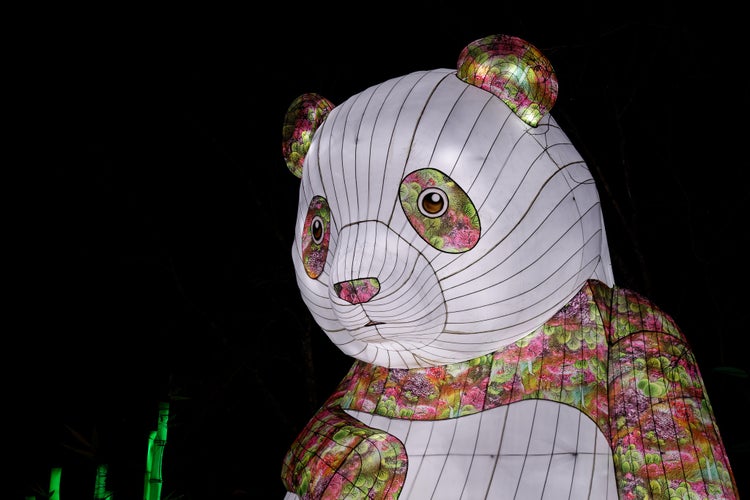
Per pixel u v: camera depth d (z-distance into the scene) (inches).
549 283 94.4
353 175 96.3
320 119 110.8
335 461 99.3
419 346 97.3
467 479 93.8
